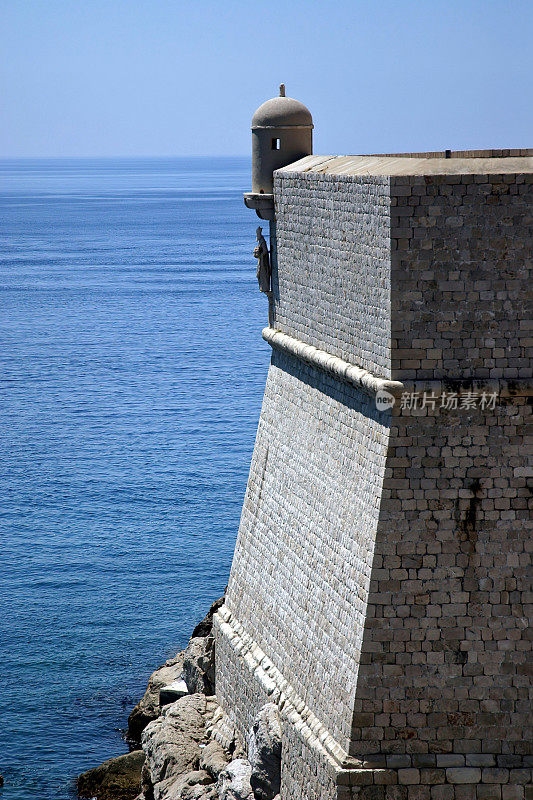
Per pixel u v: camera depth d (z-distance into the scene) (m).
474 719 37.72
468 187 36.50
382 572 37.66
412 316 37.06
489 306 37.06
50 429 161.62
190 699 55.94
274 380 53.03
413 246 36.72
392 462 37.56
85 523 117.38
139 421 165.38
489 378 37.31
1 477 135.38
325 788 38.75
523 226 36.72
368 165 42.53
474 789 37.56
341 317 42.69
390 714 37.75
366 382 38.75
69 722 75.38
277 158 52.78
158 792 50.53
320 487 44.44
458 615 37.72
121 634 89.94
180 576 101.81
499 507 37.69
